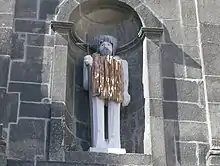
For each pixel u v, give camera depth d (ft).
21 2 38.14
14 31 36.83
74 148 34.55
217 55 37.37
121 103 36.32
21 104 34.35
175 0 39.68
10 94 34.58
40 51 36.37
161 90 35.76
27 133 33.42
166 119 35.09
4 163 31.94
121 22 40.22
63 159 32.50
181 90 36.22
